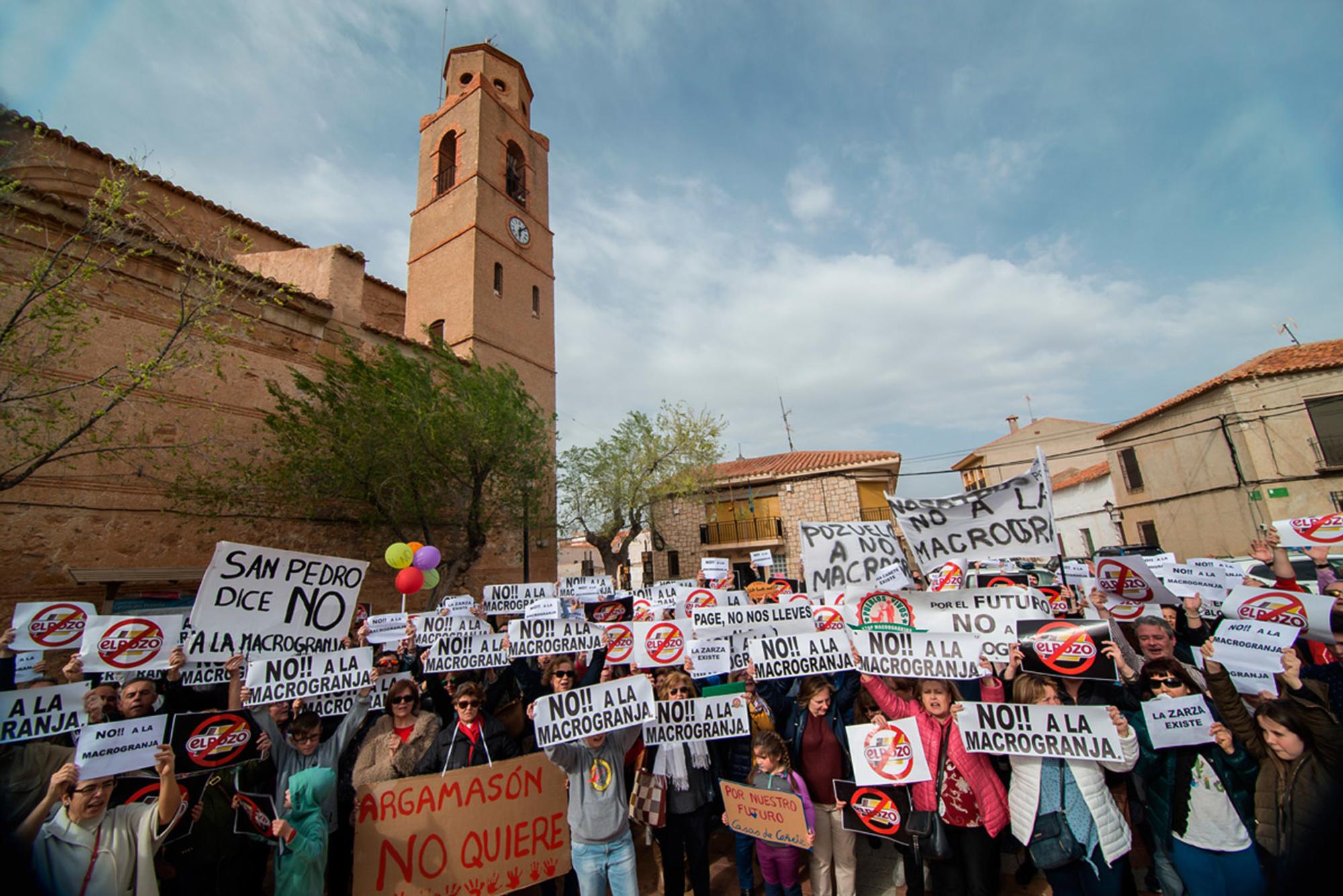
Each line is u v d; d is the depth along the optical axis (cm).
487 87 2475
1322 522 607
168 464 1229
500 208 2403
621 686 452
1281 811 355
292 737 459
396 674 546
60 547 1078
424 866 454
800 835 427
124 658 501
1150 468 2539
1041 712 407
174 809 373
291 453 1361
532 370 2389
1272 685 452
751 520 3022
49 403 870
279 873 403
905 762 431
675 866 477
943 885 426
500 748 502
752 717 530
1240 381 2072
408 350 1794
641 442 2438
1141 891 475
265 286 1370
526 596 848
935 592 511
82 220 1091
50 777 412
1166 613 592
